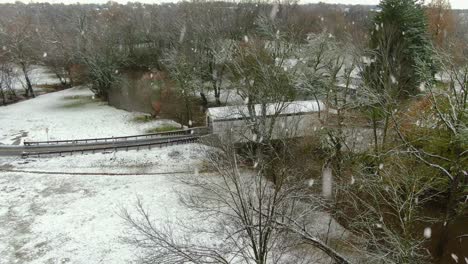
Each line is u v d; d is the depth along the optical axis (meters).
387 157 23.02
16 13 116.94
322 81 30.64
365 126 29.38
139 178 32.78
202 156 33.22
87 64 56.69
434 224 22.31
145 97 53.22
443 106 21.64
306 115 33.25
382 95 23.75
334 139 26.83
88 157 36.88
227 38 49.41
